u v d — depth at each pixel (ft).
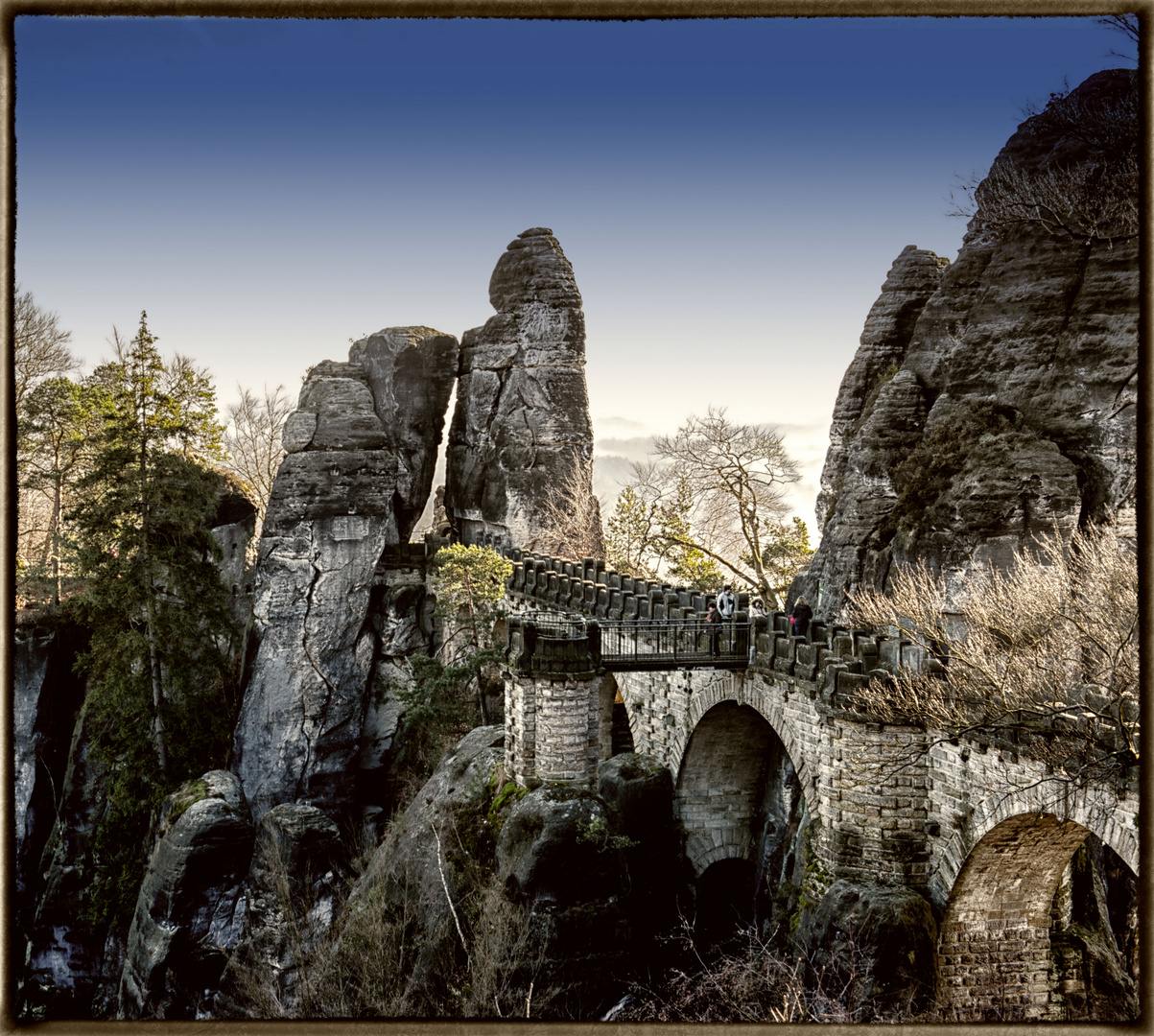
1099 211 114.73
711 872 122.11
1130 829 66.33
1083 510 107.86
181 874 151.74
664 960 115.34
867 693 89.71
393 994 106.32
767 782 123.65
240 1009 132.26
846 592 124.16
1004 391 118.73
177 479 184.65
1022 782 77.00
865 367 166.50
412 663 177.27
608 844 109.50
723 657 109.50
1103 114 118.21
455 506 227.81
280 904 136.77
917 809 89.56
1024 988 86.63
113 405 219.00
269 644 193.36
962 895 85.97
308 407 204.64
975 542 106.93
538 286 220.43
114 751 179.01
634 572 214.48
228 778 168.35
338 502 197.57
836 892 87.66
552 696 118.11
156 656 180.24
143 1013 147.23
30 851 183.93
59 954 178.70
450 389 226.99
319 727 193.06
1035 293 119.03
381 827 192.85
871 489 135.64
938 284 162.61
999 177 126.41
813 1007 80.28
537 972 101.71
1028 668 77.46
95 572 179.42
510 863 108.88
